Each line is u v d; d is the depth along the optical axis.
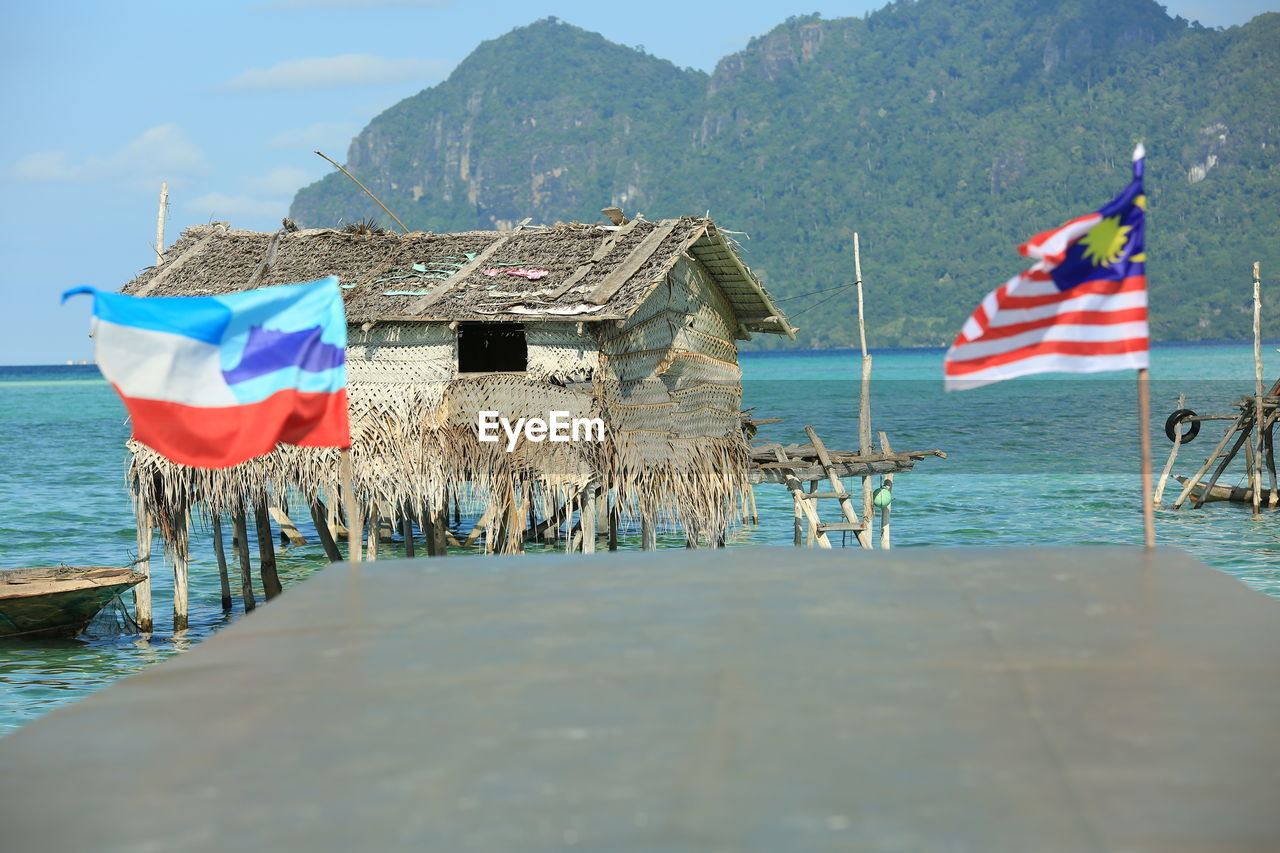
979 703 6.64
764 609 8.67
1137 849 4.95
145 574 23.50
